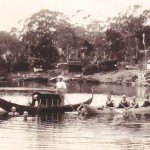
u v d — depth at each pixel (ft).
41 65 309.22
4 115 75.05
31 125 64.49
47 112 78.18
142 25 335.06
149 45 303.27
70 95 138.62
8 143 50.42
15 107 76.84
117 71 267.18
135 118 74.64
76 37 360.48
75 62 292.40
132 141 52.75
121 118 74.28
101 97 130.41
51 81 255.29
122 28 342.03
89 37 369.71
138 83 219.41
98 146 49.47
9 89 160.04
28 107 76.48
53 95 81.15
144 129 62.49
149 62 264.31
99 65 276.62
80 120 70.69
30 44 352.90
